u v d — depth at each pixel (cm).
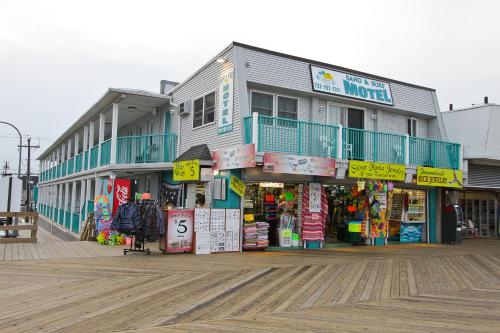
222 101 1337
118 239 1283
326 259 1063
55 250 1135
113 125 1617
